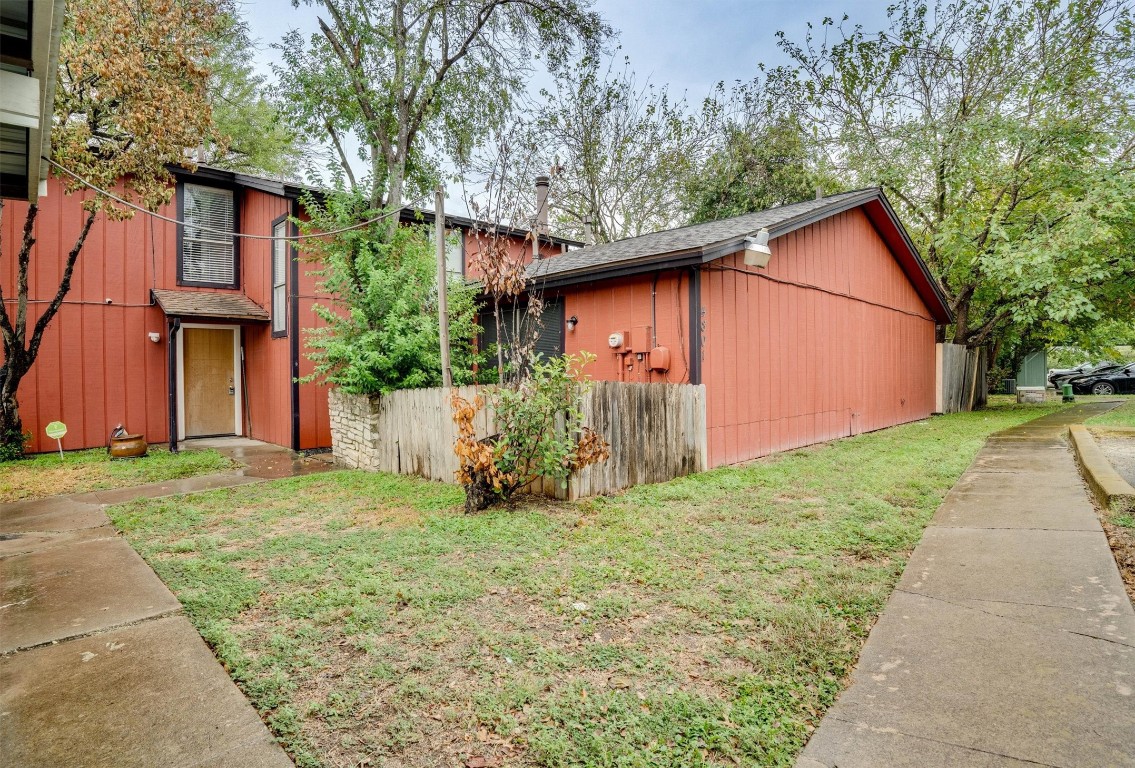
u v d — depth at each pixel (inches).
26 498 247.4
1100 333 676.7
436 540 167.8
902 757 72.6
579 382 218.5
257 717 86.4
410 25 465.7
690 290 274.7
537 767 75.2
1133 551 135.4
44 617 121.4
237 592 133.6
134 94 319.3
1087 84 509.0
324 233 334.0
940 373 566.9
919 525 167.8
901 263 487.5
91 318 390.6
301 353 386.3
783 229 318.7
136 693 92.9
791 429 341.4
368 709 88.1
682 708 85.4
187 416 439.8
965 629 103.8
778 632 106.5
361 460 311.7
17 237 364.8
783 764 73.2
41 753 78.1
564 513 194.1
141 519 203.5
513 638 108.5
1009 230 529.0
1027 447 299.7
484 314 409.1
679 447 260.8
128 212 336.5
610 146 813.2
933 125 546.0
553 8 483.8
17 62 120.8
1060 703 80.9
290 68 435.2
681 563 145.6
